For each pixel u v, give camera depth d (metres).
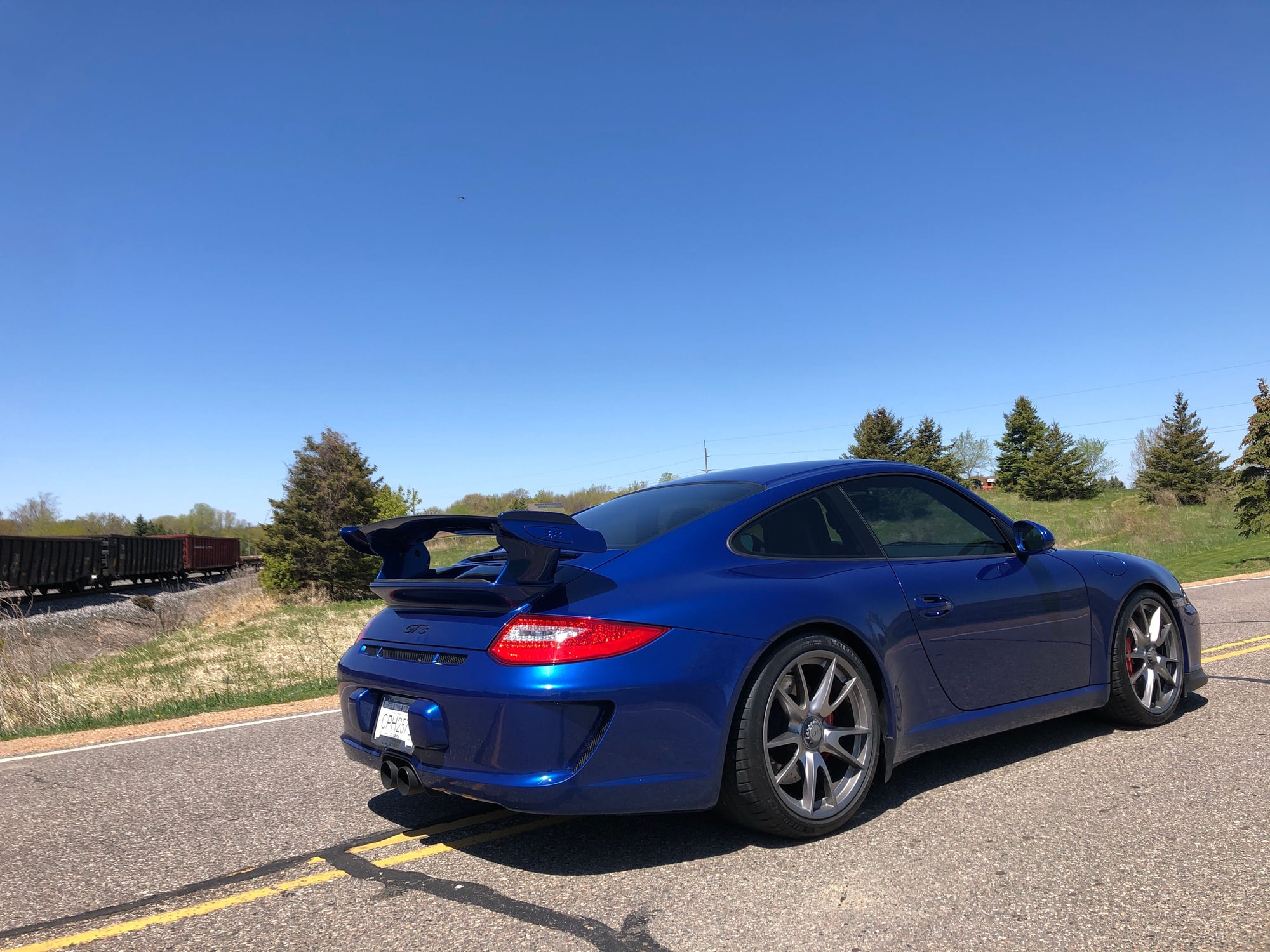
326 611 21.89
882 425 62.12
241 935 2.36
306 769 4.29
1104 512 39.16
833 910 2.32
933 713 3.25
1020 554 3.79
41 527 90.56
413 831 3.19
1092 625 3.94
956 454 81.62
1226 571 16.97
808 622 2.87
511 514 2.58
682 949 2.14
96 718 6.66
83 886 2.79
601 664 2.52
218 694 7.96
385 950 2.22
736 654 2.69
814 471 3.45
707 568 2.87
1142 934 2.11
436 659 2.75
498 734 2.50
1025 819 2.97
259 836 3.22
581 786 2.47
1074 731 4.16
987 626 3.46
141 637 19.16
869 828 2.95
